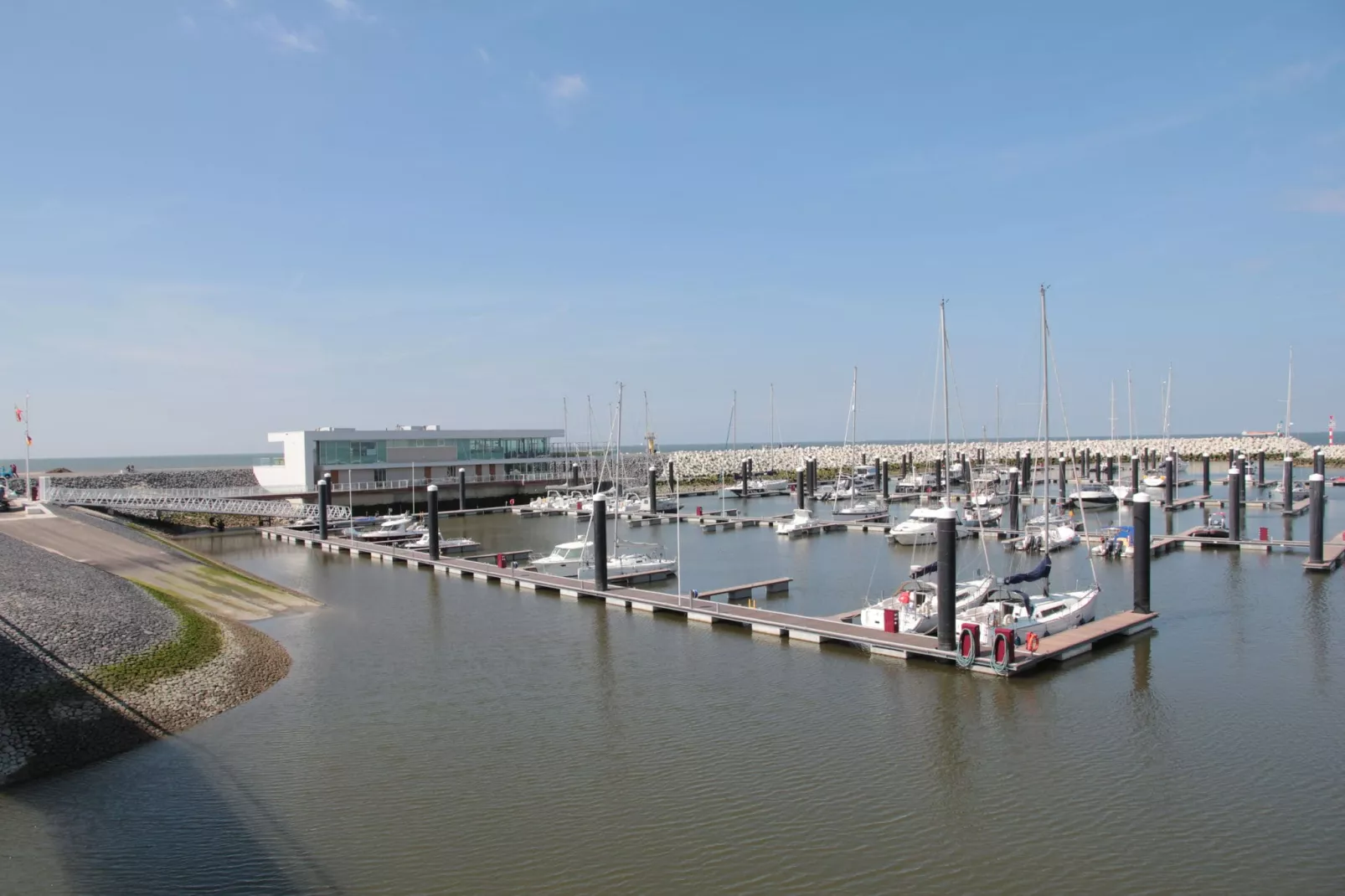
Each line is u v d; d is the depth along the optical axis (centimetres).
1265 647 3381
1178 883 1753
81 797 2162
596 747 2484
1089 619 3762
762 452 16388
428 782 2255
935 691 2908
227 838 1961
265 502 8250
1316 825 1980
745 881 1773
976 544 6644
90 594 3534
